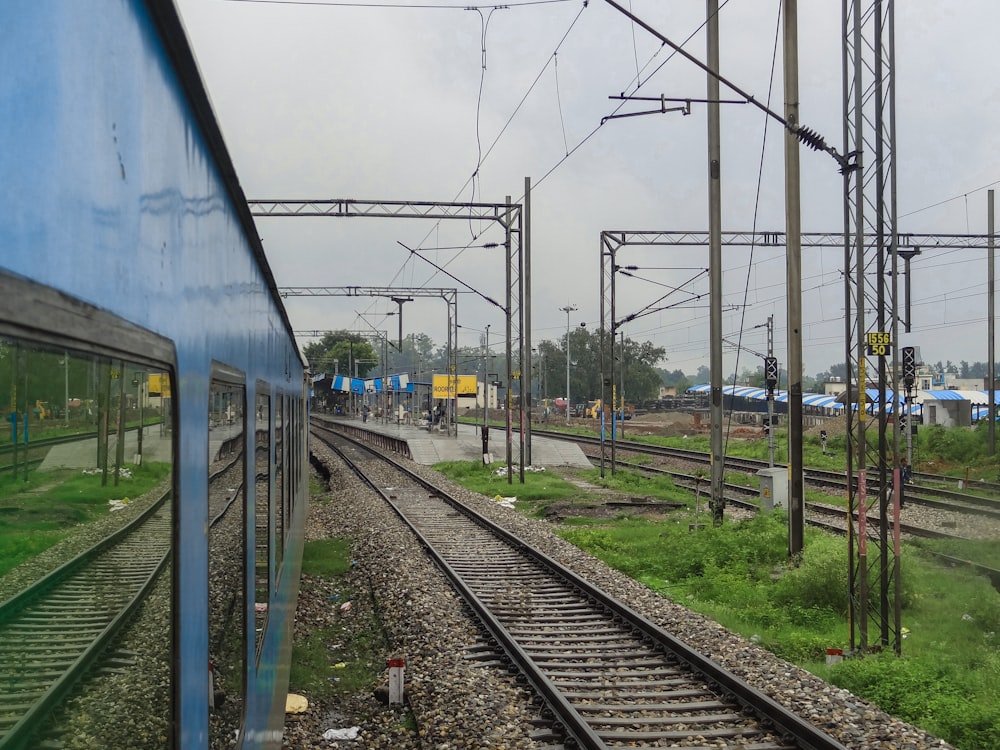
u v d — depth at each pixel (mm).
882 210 11633
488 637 10883
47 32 1517
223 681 3334
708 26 19156
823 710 8281
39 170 1469
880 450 11711
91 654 1801
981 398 69750
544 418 88688
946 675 10008
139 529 2117
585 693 8734
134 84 2119
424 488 29719
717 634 10953
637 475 33375
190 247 2830
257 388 5137
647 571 16859
